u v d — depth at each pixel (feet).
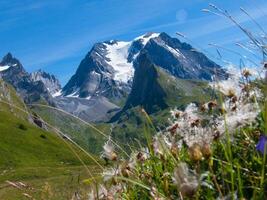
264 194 9.02
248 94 12.23
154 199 10.77
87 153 13.30
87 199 13.11
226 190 10.20
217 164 11.34
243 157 11.02
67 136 13.34
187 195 7.32
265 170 10.29
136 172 13.56
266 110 9.78
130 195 12.66
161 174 12.92
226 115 11.59
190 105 13.32
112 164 13.04
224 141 11.72
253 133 11.37
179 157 12.47
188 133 12.71
